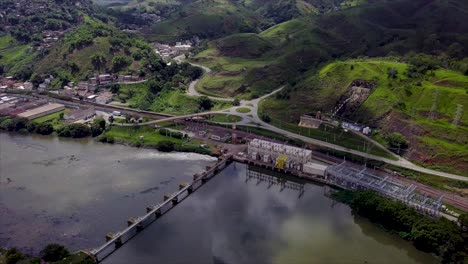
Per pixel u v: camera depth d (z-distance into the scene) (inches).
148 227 6732.3
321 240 6274.6
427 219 6171.3
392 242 6245.1
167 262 5821.9
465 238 5772.6
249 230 6555.1
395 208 6432.1
